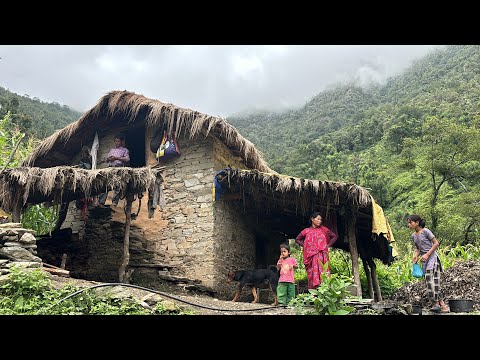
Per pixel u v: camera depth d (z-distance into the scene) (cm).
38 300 587
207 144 1101
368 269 1238
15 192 856
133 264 1022
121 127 1209
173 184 1113
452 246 2033
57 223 1122
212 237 1042
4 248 704
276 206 1117
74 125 1149
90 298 595
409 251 1650
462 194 2227
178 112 1066
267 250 1324
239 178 969
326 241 801
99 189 923
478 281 873
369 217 1022
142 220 1121
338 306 550
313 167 4062
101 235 1112
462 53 6353
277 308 652
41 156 1206
